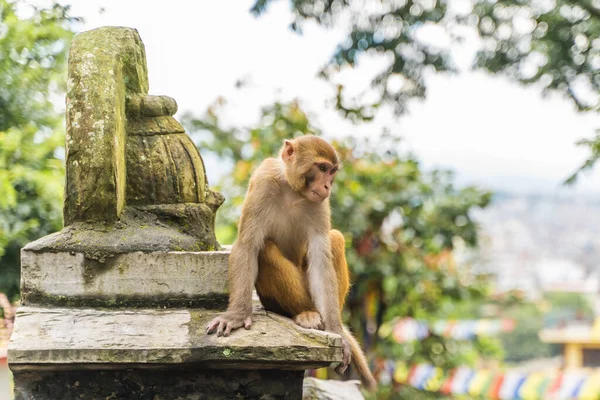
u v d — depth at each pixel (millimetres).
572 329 35094
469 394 15945
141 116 5285
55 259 4730
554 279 63875
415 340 13781
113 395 4551
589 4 12250
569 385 17094
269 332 4598
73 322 4492
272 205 5328
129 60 5258
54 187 9430
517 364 35562
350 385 6484
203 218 5227
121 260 4793
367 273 11680
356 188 11930
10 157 9516
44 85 10266
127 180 5141
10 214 9312
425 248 12680
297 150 5285
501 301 16359
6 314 7891
